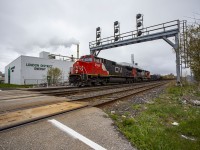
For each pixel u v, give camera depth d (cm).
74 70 2034
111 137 390
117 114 664
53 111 597
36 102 819
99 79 2269
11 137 370
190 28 1262
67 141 357
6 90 1678
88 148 329
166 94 1406
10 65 4469
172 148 356
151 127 489
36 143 344
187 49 1292
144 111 735
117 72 2775
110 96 1202
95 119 532
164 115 668
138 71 4056
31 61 3519
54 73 3453
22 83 3359
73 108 659
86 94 1301
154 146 355
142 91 1550
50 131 411
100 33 2569
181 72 2073
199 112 734
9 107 683
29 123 463
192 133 461
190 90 1662
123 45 2373
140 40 2209
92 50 2636
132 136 397
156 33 2109
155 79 6012
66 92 1299
